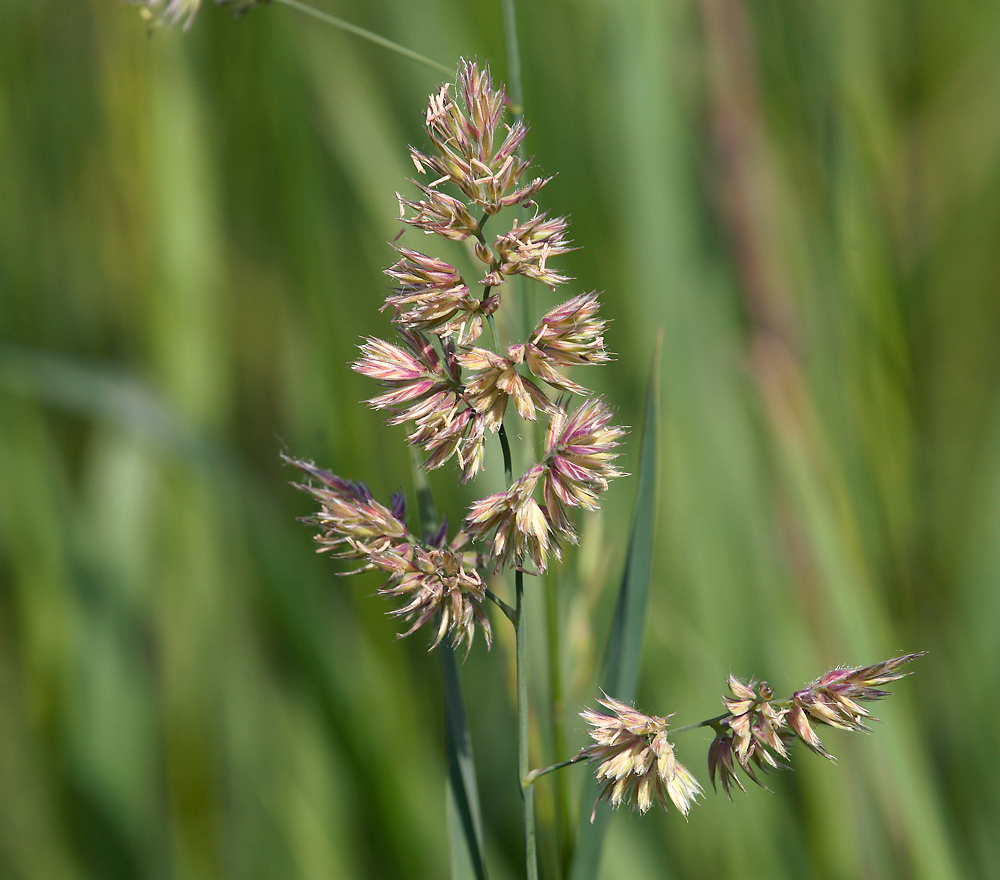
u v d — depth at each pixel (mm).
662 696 850
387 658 843
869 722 800
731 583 866
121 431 914
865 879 790
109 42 912
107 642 907
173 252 914
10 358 817
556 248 627
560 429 629
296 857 851
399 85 896
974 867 825
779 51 917
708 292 897
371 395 868
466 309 627
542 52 924
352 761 815
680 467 876
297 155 878
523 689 641
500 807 859
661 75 892
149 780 903
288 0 670
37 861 866
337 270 894
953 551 902
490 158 628
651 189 888
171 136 915
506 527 630
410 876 814
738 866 812
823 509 856
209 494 910
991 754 849
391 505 646
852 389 897
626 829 799
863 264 907
